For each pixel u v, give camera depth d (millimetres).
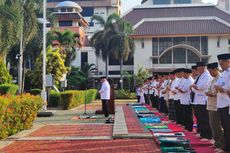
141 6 63500
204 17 59281
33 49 42969
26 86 37406
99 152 9156
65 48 45344
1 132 11211
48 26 51344
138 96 33750
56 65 34312
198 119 11008
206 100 10719
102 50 52312
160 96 19203
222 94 8875
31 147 9961
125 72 55938
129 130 12789
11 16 25906
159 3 73750
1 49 26547
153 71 57031
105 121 16453
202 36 57000
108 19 51938
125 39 51375
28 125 13922
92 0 84625
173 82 15312
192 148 9398
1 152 9211
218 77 9406
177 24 58625
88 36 67750
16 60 43562
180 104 13461
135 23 60656
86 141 10906
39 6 33938
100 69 60906
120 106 27328
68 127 14258
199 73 11133
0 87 26891
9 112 11625
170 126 13906
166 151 8859
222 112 8875
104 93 18516
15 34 26516
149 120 16109
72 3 64750
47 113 19625
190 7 63344
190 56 57250
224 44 56812
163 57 57844
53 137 11602
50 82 22766
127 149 9547
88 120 17219
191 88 11586
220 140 9414
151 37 57469
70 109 25250
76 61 59750
